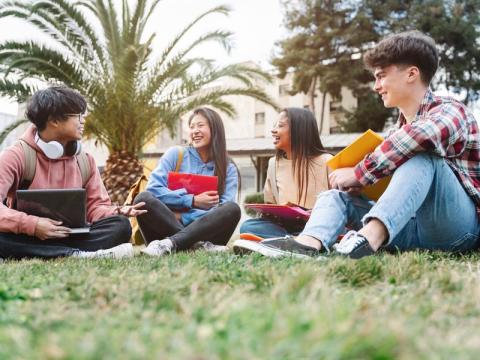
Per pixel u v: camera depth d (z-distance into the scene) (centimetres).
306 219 322
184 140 2361
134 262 240
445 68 2567
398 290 151
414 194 227
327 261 208
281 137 374
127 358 78
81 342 84
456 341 90
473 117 261
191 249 337
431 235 255
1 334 95
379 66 273
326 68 2653
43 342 86
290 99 3081
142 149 980
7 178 315
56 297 142
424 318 112
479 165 259
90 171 360
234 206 348
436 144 231
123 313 115
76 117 330
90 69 873
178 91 893
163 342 86
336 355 75
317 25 2711
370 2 2588
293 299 125
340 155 266
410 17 2534
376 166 240
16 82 800
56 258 300
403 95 268
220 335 91
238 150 2006
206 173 400
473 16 2531
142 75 856
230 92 936
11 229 295
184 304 122
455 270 182
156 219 347
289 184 374
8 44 773
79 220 309
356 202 263
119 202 898
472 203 256
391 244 265
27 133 335
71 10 802
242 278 169
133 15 834
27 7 787
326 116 3041
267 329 90
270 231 345
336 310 104
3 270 212
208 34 855
